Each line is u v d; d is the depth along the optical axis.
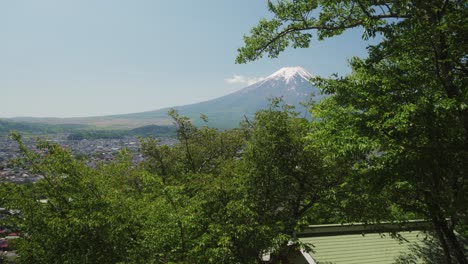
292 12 12.95
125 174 19.73
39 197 14.77
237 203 13.55
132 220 13.46
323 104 12.28
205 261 11.55
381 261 14.41
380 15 11.19
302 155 16.61
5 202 14.20
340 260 14.51
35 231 13.54
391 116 9.74
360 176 11.92
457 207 9.59
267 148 16.42
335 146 10.32
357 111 10.80
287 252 15.60
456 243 11.61
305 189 17.00
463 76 10.49
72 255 12.52
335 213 17.53
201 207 13.39
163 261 12.05
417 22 9.43
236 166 17.83
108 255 12.85
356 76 11.49
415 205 11.94
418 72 10.80
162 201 11.92
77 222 12.13
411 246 15.55
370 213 14.80
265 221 14.97
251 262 13.14
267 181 16.02
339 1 11.80
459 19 8.98
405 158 9.62
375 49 10.78
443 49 9.99
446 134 9.75
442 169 9.73
